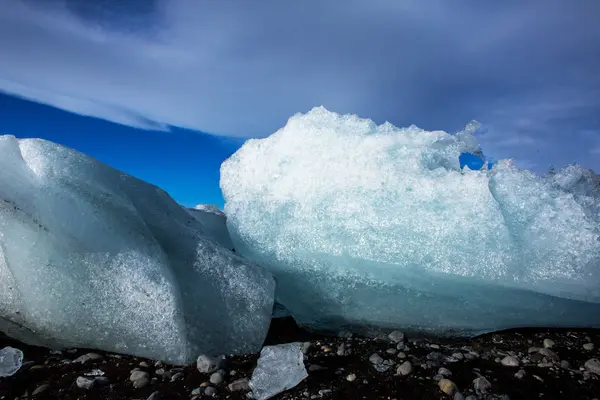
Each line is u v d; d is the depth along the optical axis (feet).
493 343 9.56
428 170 11.87
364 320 10.47
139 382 7.39
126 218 9.38
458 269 10.64
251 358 8.70
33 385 7.32
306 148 12.50
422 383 7.38
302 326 10.63
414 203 11.36
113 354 8.61
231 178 13.88
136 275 8.68
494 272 10.52
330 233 11.50
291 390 7.25
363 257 11.10
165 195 11.52
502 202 11.60
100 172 10.08
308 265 11.34
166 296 8.58
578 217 10.96
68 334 8.57
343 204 11.69
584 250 10.61
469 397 6.75
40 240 8.54
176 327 8.43
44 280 8.48
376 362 8.25
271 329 10.37
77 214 8.93
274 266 11.73
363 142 12.29
